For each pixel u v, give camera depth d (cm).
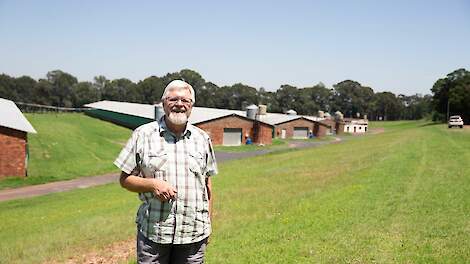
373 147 2939
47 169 2886
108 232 986
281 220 909
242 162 2983
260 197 1287
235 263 645
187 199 374
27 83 13288
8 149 2614
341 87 17362
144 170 378
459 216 830
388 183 1277
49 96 13550
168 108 377
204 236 391
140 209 388
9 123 2661
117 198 1628
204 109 6356
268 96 16325
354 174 1575
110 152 3959
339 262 616
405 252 642
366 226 802
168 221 370
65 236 999
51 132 4675
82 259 784
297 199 1158
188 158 379
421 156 1991
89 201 1656
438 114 10631
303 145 5566
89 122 7106
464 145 2484
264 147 5144
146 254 376
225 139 5294
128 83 15162
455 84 9850
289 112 8625
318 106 17000
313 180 1569
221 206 1195
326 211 957
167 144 379
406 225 789
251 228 865
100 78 15838
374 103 17312
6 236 1117
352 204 1009
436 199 999
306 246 702
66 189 2280
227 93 15650
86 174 2802
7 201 1923
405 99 19200
